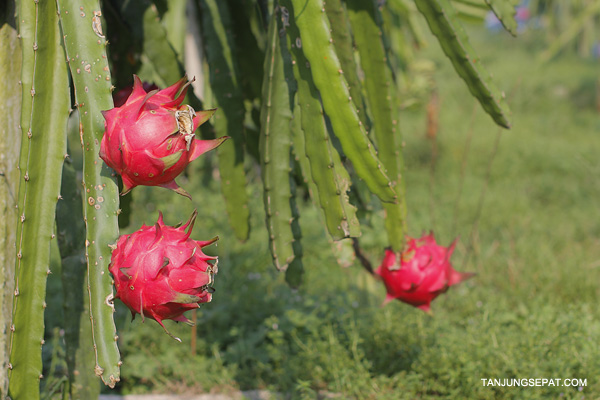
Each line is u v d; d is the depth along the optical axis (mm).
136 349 3395
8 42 2104
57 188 1997
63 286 2205
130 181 1912
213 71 2311
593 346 2959
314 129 2094
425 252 2250
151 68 2398
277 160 2154
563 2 9625
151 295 1920
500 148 7633
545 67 12711
